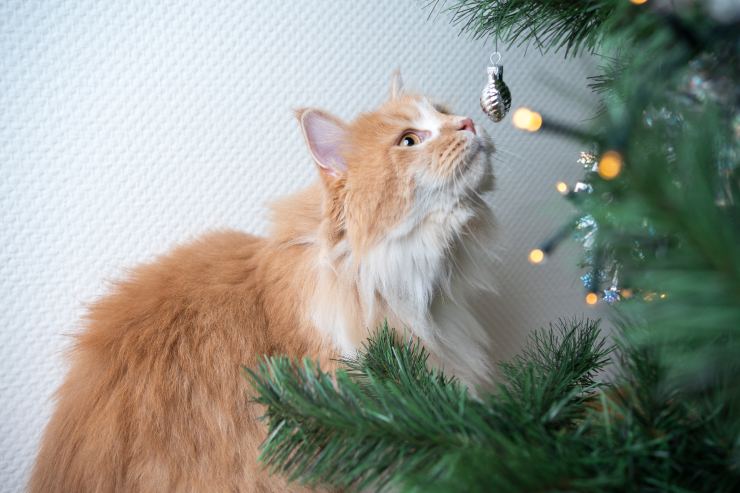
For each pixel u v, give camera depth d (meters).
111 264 0.74
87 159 0.72
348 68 0.77
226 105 0.75
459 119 0.67
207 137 0.75
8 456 0.73
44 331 0.73
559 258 0.85
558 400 0.45
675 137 0.30
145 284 0.67
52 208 0.71
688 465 0.32
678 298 0.28
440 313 0.68
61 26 0.68
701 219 0.25
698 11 0.37
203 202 0.76
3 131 0.69
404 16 0.78
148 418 0.60
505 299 0.86
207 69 0.73
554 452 0.35
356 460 0.40
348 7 0.76
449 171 0.63
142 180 0.74
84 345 0.65
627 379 0.39
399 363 0.49
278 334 0.64
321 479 0.45
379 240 0.64
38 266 0.72
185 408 0.61
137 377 0.61
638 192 0.26
